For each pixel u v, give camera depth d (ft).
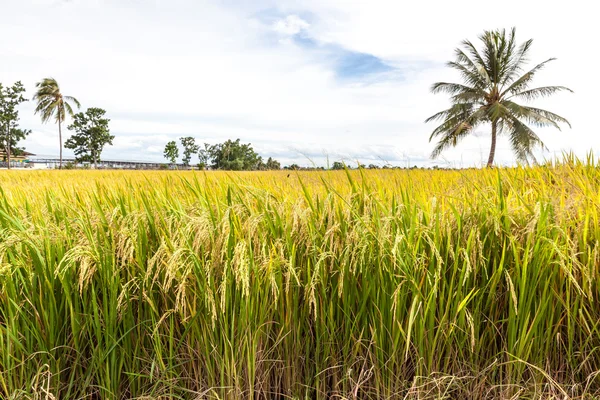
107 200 9.25
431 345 6.39
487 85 76.18
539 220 6.59
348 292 6.73
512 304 6.29
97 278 6.88
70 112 136.56
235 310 6.61
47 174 51.19
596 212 6.91
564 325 6.53
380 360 6.59
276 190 10.12
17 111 148.66
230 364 6.69
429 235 6.86
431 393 6.58
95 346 6.98
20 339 6.69
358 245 6.39
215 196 8.93
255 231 6.87
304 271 7.01
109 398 6.52
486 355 6.97
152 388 6.67
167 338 6.97
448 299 6.28
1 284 6.52
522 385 6.68
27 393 6.28
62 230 7.47
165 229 7.25
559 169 13.43
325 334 6.76
